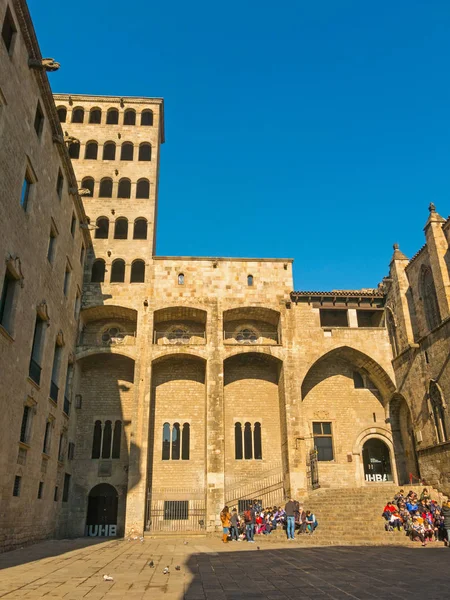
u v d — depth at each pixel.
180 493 36.44
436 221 33.34
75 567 15.85
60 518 32.38
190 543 26.97
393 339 39.69
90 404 38.34
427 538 23.45
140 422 35.31
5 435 21.00
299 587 11.80
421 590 11.05
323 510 30.73
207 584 12.44
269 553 20.39
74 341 36.22
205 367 38.81
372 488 33.09
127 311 39.69
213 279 40.62
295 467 35.53
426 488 31.70
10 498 21.69
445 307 31.53
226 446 38.16
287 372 38.06
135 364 37.06
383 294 41.09
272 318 41.31
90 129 45.81
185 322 41.56
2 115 20.19
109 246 41.31
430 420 33.09
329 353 39.81
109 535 35.97
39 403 26.22
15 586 11.89
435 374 32.69
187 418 38.59
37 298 25.62
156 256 40.84
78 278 36.91
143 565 16.59
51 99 26.23
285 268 41.56
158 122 46.97
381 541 23.61
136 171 44.53
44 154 26.27
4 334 20.58
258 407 39.53
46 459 28.09
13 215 21.53
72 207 33.53
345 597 10.39
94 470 36.56
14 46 21.52
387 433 39.78
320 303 40.81
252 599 10.38
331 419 39.84
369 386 41.28
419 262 35.88
